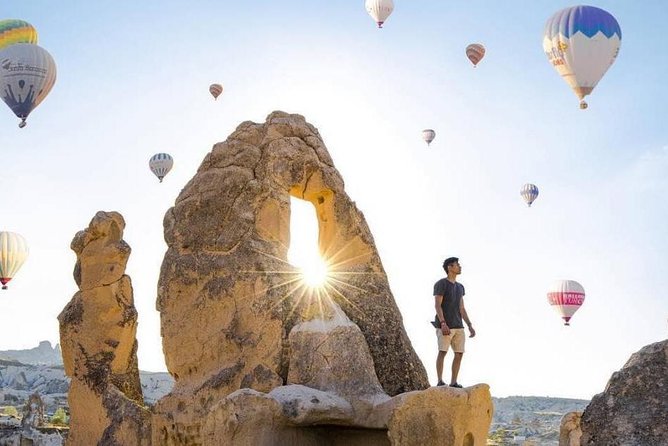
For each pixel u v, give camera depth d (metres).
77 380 17.45
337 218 16.38
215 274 15.66
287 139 16.39
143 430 16.19
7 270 42.03
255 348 15.05
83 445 17.09
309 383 14.37
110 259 17.55
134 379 17.55
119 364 17.38
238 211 15.84
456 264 15.68
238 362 15.12
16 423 39.94
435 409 12.84
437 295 15.57
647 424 9.08
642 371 9.29
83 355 17.45
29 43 37.34
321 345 14.51
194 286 15.87
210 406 15.06
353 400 13.99
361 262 16.30
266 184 15.95
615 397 9.32
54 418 46.50
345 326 14.67
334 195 16.45
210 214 16.06
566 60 30.08
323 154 16.80
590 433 9.32
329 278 15.89
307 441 13.96
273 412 13.33
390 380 15.30
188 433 15.25
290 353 14.78
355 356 14.38
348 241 16.33
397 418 13.06
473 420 12.95
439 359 15.48
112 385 17.05
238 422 13.09
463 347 15.65
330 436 14.42
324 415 13.63
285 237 15.87
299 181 16.20
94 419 17.03
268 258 15.49
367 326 15.59
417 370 15.78
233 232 15.73
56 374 111.50
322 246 16.50
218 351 15.40
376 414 13.69
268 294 15.21
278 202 15.86
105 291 17.45
